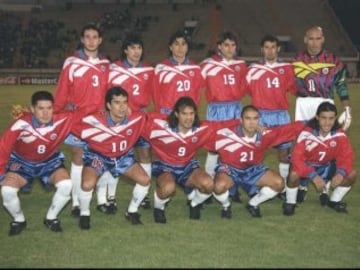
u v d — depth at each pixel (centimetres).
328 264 410
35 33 3266
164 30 3359
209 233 486
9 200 476
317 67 623
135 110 598
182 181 539
